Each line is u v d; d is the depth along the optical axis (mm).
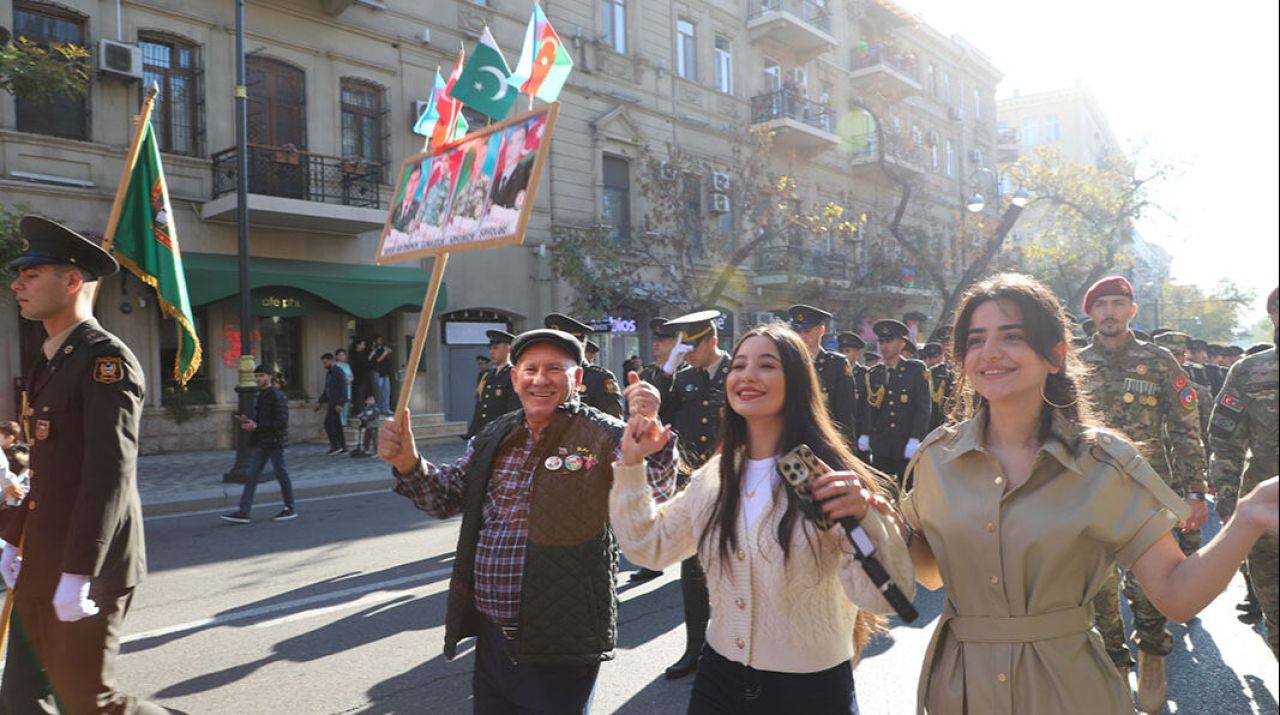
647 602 6043
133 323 14164
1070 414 2072
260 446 9367
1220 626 5539
